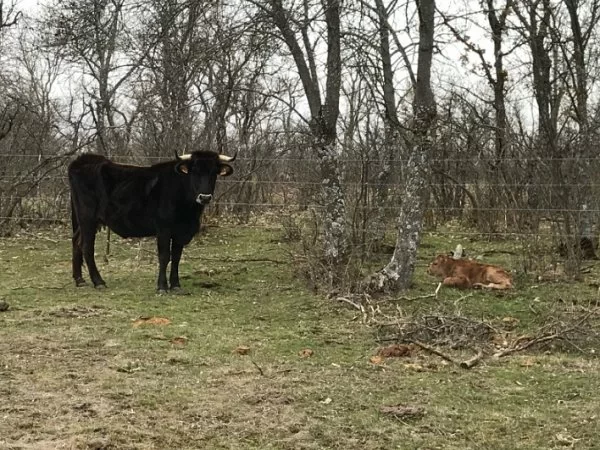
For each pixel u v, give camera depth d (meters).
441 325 7.80
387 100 12.14
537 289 10.16
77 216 10.56
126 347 7.19
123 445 4.77
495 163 15.13
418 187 9.74
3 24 16.69
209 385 6.06
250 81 17.89
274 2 10.34
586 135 11.95
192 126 18.42
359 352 7.22
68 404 5.51
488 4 14.12
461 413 5.49
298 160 15.69
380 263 11.59
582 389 6.04
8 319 8.27
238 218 17.06
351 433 5.09
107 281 10.98
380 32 10.96
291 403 5.65
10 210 15.68
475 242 14.69
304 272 10.70
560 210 11.41
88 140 17.45
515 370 6.61
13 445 4.69
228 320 8.54
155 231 10.29
